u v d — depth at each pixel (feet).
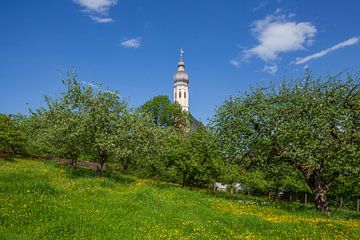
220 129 87.61
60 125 95.50
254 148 82.23
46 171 91.30
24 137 157.28
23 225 34.78
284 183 138.51
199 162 117.91
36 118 123.85
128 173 151.33
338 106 74.69
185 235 39.24
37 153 176.96
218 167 117.19
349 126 71.15
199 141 120.26
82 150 99.50
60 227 35.27
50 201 45.60
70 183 72.74
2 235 30.07
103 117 92.94
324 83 78.38
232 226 47.26
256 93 84.89
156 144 103.60
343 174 76.38
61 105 97.25
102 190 64.69
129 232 37.29
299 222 53.31
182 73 502.38
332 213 79.00
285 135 72.90
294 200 184.65
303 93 79.30
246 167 88.53
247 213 62.03
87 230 35.76
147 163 122.31
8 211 37.81
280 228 47.57
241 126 81.56
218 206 67.21
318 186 79.66
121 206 50.78
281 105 79.92
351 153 69.31
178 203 61.41
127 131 97.04
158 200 60.03
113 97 97.91
